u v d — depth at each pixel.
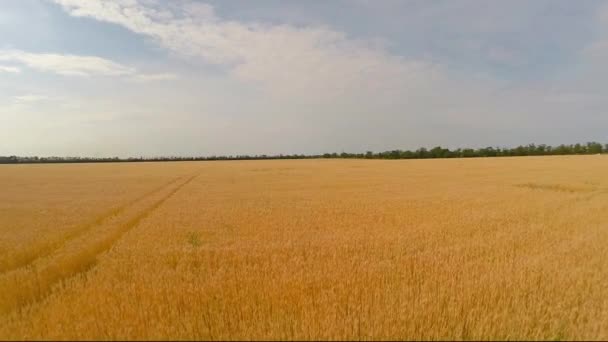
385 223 10.55
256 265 5.81
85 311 4.08
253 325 3.73
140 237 8.80
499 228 9.13
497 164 52.44
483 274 5.05
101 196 20.27
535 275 4.94
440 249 6.88
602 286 4.70
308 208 14.31
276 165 69.62
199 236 8.88
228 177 38.00
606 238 7.52
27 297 4.93
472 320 3.71
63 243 8.55
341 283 4.76
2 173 49.47
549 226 9.24
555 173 32.47
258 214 12.76
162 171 52.50
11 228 10.41
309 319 3.73
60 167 71.19
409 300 4.22
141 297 4.43
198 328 3.68
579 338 3.54
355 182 29.39
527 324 3.70
